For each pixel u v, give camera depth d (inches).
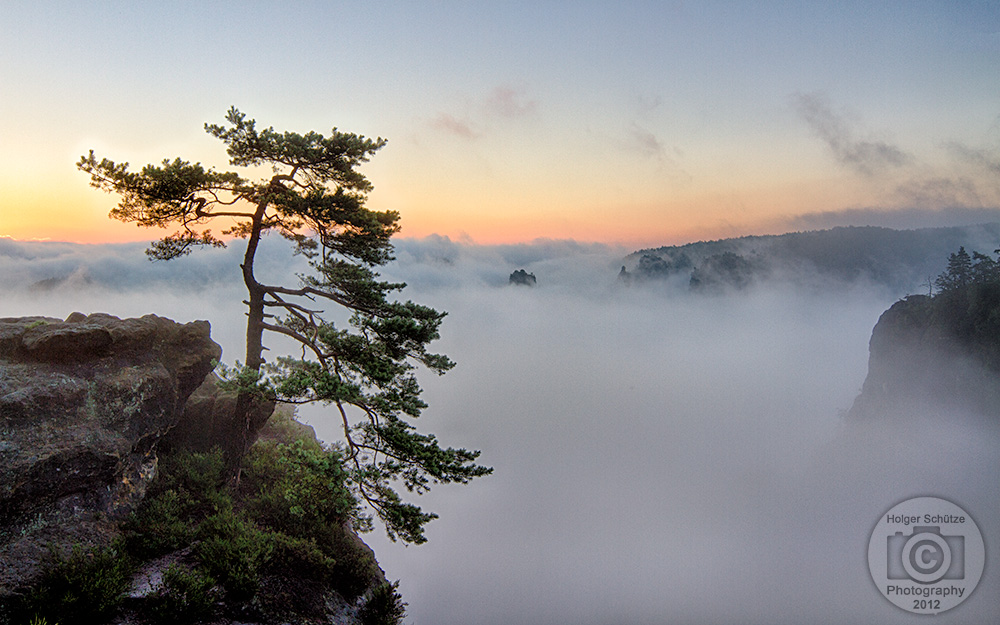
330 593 649.0
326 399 618.8
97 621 487.5
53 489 567.2
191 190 674.8
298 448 625.0
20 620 461.1
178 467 740.0
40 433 578.2
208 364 806.5
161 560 591.2
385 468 651.5
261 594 577.6
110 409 645.9
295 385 592.4
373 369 649.6
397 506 636.1
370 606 682.2
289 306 747.4
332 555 693.3
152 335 750.5
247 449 833.5
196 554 604.7
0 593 470.9
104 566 533.0
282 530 700.0
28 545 530.3
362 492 651.5
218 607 546.0
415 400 679.1
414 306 721.6
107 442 619.8
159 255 722.8
